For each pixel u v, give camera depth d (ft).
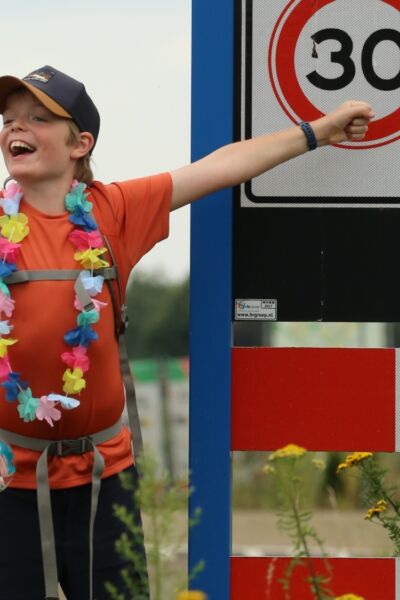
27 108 20.63
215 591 22.48
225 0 22.76
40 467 19.84
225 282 22.71
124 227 20.93
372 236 22.81
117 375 20.59
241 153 21.62
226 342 22.67
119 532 20.31
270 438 22.68
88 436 20.22
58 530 20.21
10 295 19.88
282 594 22.40
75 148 20.97
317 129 21.79
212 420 22.65
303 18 22.82
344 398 22.74
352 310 22.80
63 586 20.63
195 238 22.76
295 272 22.80
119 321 20.68
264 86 22.80
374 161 22.81
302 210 22.82
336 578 22.47
